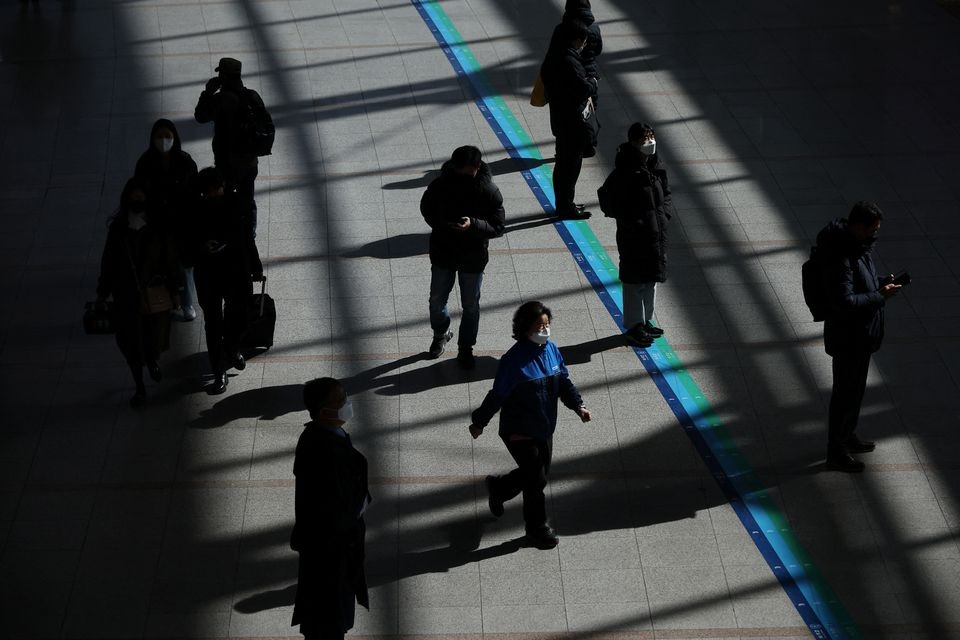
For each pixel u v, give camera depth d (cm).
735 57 1445
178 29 1502
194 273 838
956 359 912
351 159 1203
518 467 774
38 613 682
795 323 955
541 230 1088
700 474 800
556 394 709
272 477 789
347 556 598
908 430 839
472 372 895
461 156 816
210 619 679
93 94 1328
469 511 765
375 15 1559
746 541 744
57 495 771
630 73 1402
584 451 820
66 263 1023
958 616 691
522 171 1192
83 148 1215
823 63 1430
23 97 1319
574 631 677
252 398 863
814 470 803
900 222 1095
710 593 705
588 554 731
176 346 923
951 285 1002
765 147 1231
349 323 951
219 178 809
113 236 810
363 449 816
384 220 1095
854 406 779
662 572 719
